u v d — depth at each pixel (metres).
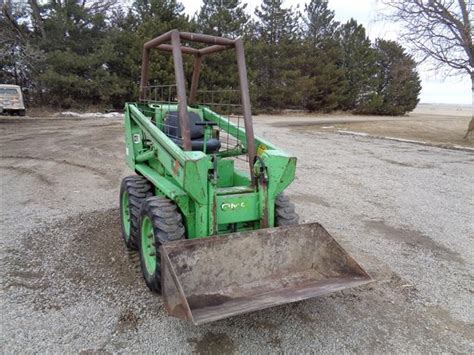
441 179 8.87
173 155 3.43
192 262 3.02
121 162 10.00
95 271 4.00
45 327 3.07
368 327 3.21
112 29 26.94
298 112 34.81
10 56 24.55
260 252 3.28
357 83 36.06
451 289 3.89
